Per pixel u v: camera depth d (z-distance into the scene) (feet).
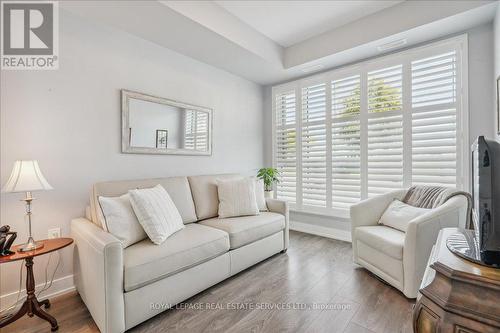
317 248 10.02
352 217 8.17
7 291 5.99
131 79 8.14
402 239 6.67
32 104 6.27
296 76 12.39
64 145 6.76
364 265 7.71
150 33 8.07
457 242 3.28
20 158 6.08
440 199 7.14
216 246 6.71
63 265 6.78
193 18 7.34
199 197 8.84
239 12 8.56
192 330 5.18
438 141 8.70
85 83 7.13
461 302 2.30
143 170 8.53
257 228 8.18
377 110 10.02
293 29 9.74
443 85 8.53
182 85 9.70
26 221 6.15
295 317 5.57
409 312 5.71
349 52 9.68
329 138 11.43
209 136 10.79
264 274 7.72
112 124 7.70
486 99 7.80
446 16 7.40
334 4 8.23
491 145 2.80
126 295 4.98
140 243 6.04
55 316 5.65
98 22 7.36
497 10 6.81
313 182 11.98
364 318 5.51
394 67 9.57
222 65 10.88
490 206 2.76
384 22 8.53
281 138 13.33
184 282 6.01
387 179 9.76
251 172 13.19
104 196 6.51
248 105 12.98
